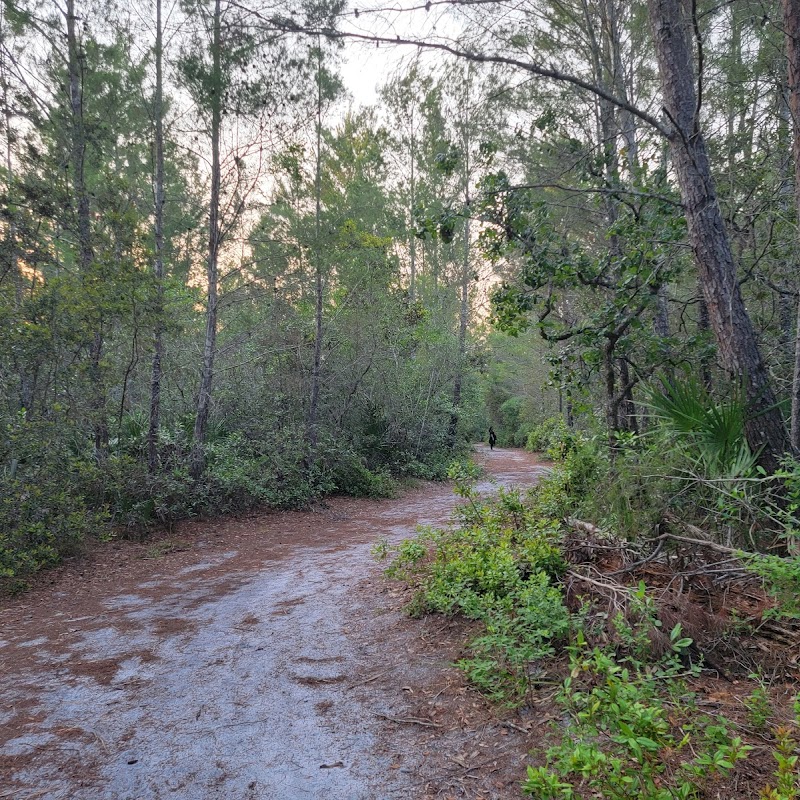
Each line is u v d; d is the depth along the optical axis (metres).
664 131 5.76
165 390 15.12
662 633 3.52
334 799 2.76
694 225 5.75
